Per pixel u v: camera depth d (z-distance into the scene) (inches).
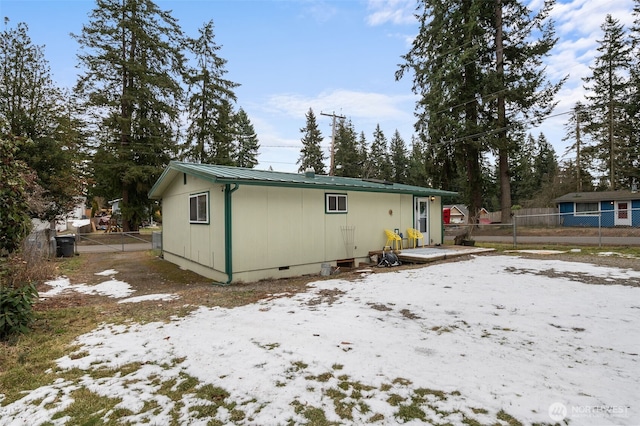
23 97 613.0
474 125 741.9
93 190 823.7
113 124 765.3
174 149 863.1
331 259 362.0
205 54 997.2
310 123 1651.1
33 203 390.6
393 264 363.6
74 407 99.0
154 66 840.3
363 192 398.6
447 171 845.2
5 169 181.8
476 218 840.3
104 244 711.7
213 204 308.7
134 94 792.9
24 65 608.7
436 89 776.9
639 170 1073.5
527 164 776.9
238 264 288.8
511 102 726.5
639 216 943.0
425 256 366.3
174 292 256.7
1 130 197.8
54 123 629.9
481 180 842.2
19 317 161.9
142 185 802.2
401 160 1835.6
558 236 690.8
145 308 206.2
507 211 783.1
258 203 302.4
